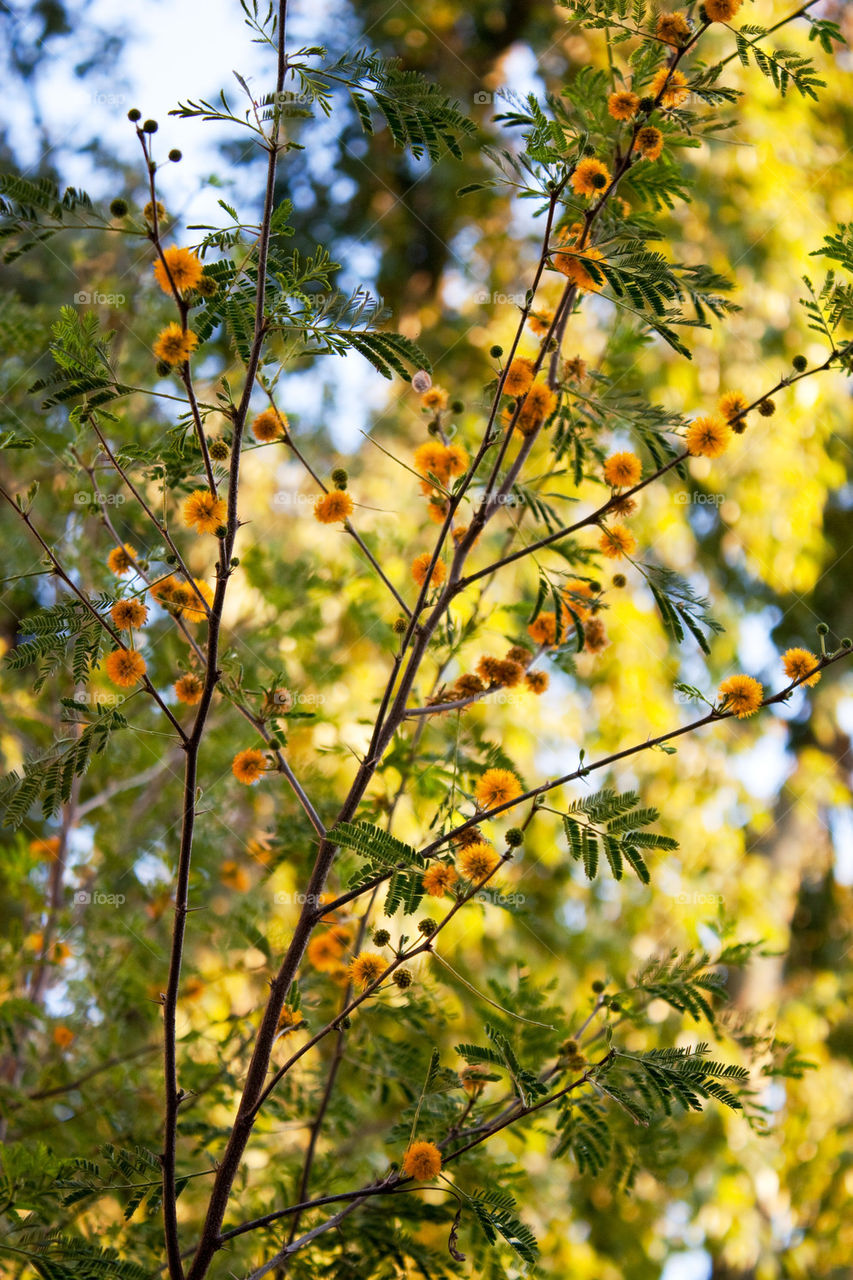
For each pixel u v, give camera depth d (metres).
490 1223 1.48
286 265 1.71
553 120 1.83
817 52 5.48
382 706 1.76
